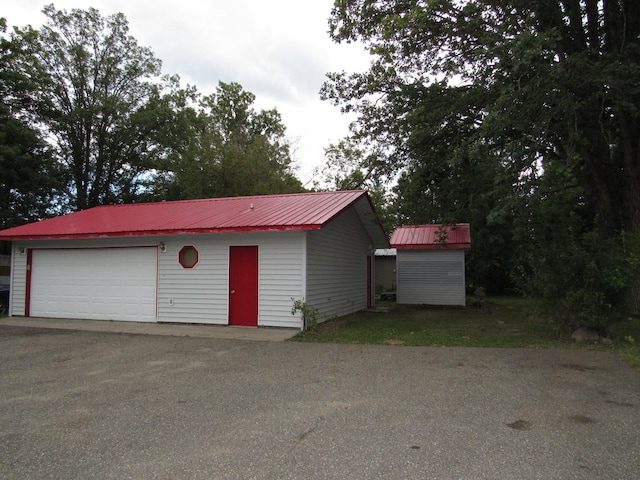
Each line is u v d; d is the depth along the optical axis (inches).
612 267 347.9
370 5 537.6
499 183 419.2
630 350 321.1
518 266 405.4
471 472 133.6
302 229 418.0
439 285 735.1
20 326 474.0
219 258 471.8
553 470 134.4
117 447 154.6
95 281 523.2
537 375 252.8
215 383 240.4
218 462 141.9
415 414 186.5
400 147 616.7
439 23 483.2
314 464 139.8
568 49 492.1
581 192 597.9
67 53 1125.1
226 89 1755.7
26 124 985.5
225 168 1224.2
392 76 588.4
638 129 520.1
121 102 1141.1
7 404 205.2
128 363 292.7
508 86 390.9
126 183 1248.8
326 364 286.7
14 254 561.9
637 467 136.1
